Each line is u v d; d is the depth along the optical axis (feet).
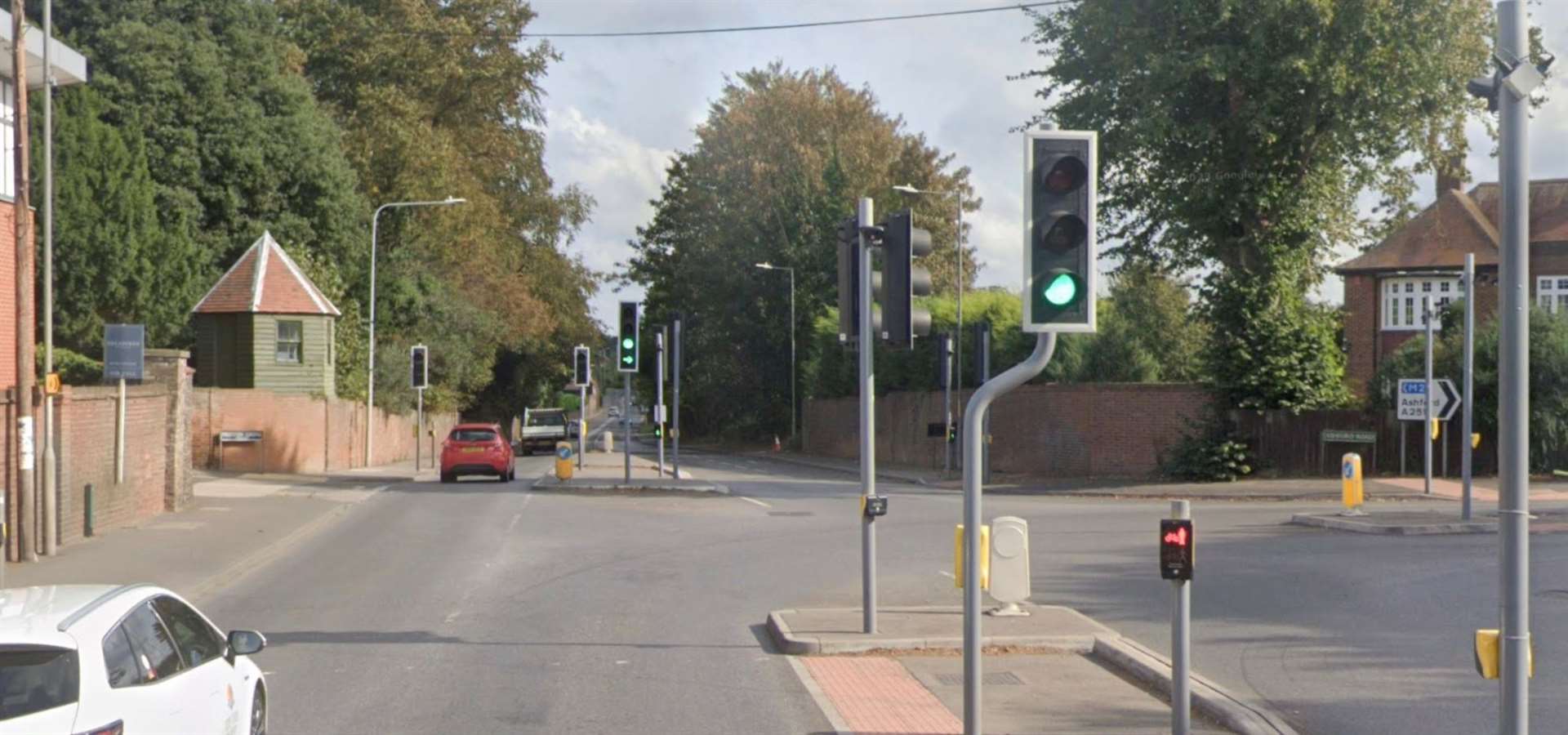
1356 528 73.36
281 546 70.13
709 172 224.33
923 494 109.19
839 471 161.79
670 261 250.57
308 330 146.72
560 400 471.21
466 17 191.01
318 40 182.80
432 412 211.00
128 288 128.57
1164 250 124.98
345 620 46.68
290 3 182.19
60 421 67.26
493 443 121.60
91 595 22.30
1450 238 166.09
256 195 154.61
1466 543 66.95
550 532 75.36
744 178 220.64
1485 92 22.77
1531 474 112.27
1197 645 40.88
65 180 123.65
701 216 229.45
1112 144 119.34
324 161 158.61
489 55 191.01
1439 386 98.78
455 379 201.98
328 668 38.11
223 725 24.16
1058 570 58.44
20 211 60.44
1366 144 115.24
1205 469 115.75
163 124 146.82
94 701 19.25
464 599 51.44
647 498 101.30
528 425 227.61
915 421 168.14
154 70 145.07
